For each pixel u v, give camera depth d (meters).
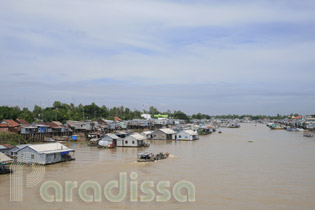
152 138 108.19
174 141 101.25
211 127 157.00
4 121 95.50
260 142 97.19
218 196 35.53
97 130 115.94
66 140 97.31
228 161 57.97
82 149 76.88
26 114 120.50
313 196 35.66
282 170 49.47
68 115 139.75
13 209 31.08
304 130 166.88
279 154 67.69
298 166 52.91
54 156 55.16
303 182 41.78
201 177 44.41
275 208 31.78
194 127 161.25
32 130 94.44
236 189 38.34
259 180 42.81
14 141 75.81
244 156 64.56
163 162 56.78
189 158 61.69
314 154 67.56
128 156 64.31
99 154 67.56
